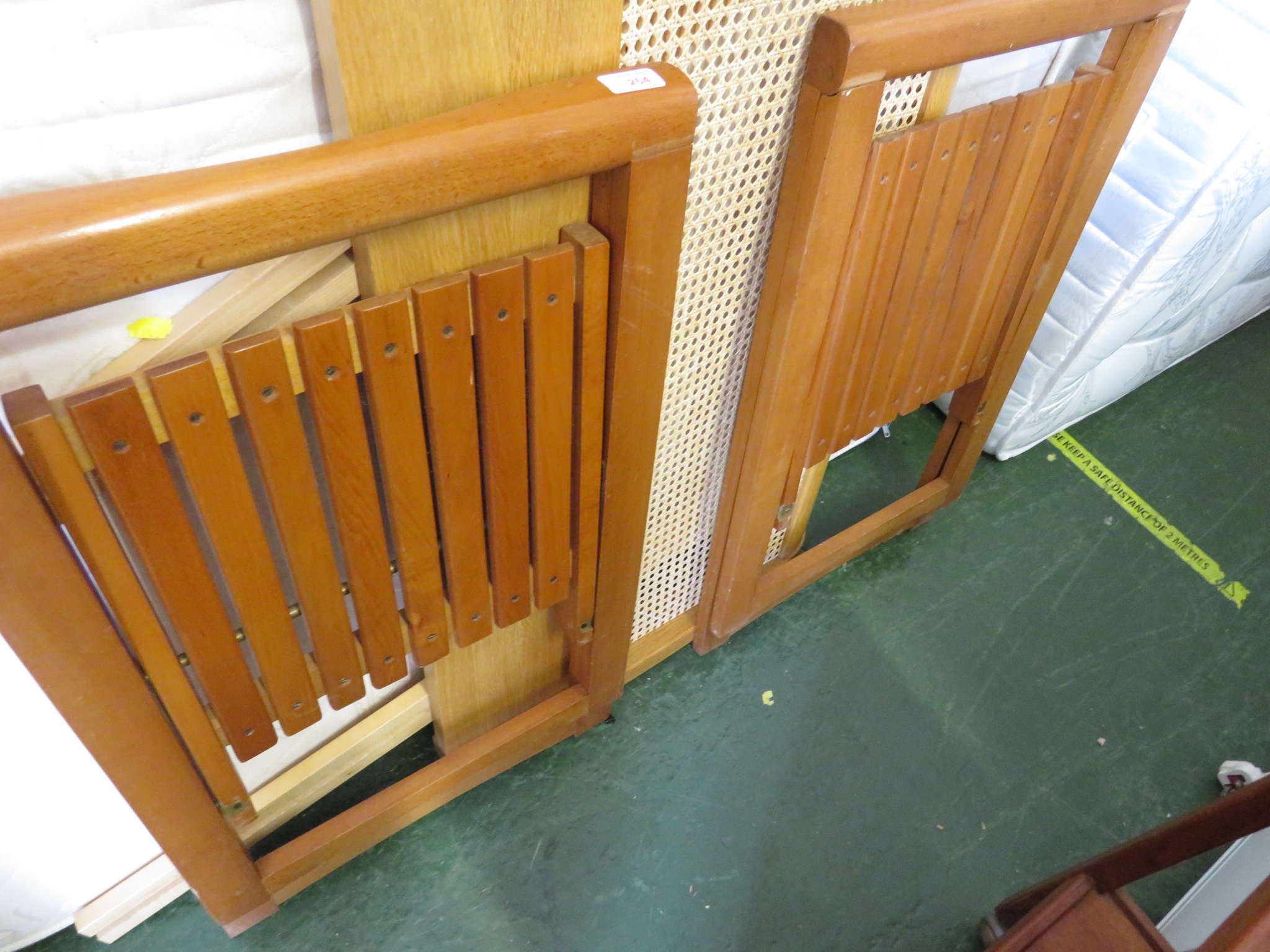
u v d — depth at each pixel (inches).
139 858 42.8
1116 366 68.8
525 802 50.7
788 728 55.1
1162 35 39.1
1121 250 57.4
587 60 26.3
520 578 37.9
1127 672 59.9
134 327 24.3
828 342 40.7
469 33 23.3
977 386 55.5
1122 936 39.2
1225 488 72.8
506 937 45.9
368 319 24.8
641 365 33.0
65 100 21.0
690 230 34.2
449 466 30.8
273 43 23.2
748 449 44.1
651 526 46.7
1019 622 62.1
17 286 19.0
